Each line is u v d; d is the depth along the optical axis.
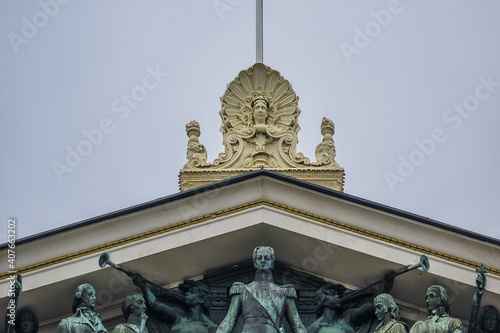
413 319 84.44
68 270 83.50
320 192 84.12
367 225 84.00
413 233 84.06
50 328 84.75
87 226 83.94
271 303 81.50
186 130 93.38
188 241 83.25
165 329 83.00
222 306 83.69
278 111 92.62
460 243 84.31
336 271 84.38
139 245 83.50
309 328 82.88
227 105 92.75
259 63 93.38
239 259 84.56
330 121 93.50
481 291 82.06
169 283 84.44
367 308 83.06
